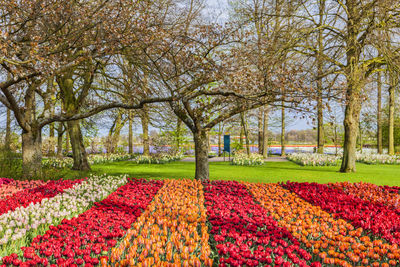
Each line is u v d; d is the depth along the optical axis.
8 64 7.00
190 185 8.55
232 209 5.84
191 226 4.28
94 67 11.52
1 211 5.01
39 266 3.14
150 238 3.72
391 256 3.35
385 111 31.55
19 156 11.32
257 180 11.19
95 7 8.98
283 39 12.91
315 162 17.84
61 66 8.30
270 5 13.43
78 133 14.57
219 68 8.65
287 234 4.00
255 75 8.82
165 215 5.21
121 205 5.57
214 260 3.69
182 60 9.41
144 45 8.86
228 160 22.42
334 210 5.54
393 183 10.58
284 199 6.77
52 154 23.50
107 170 14.66
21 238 4.00
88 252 3.32
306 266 3.04
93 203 6.09
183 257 3.15
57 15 7.96
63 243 3.61
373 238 4.46
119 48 8.93
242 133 30.52
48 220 4.54
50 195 6.56
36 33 8.30
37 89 11.07
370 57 13.55
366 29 12.70
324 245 3.66
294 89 7.74
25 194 6.84
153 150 22.75
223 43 8.95
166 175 12.45
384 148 34.53
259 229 4.55
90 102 13.42
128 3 8.16
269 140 33.81
